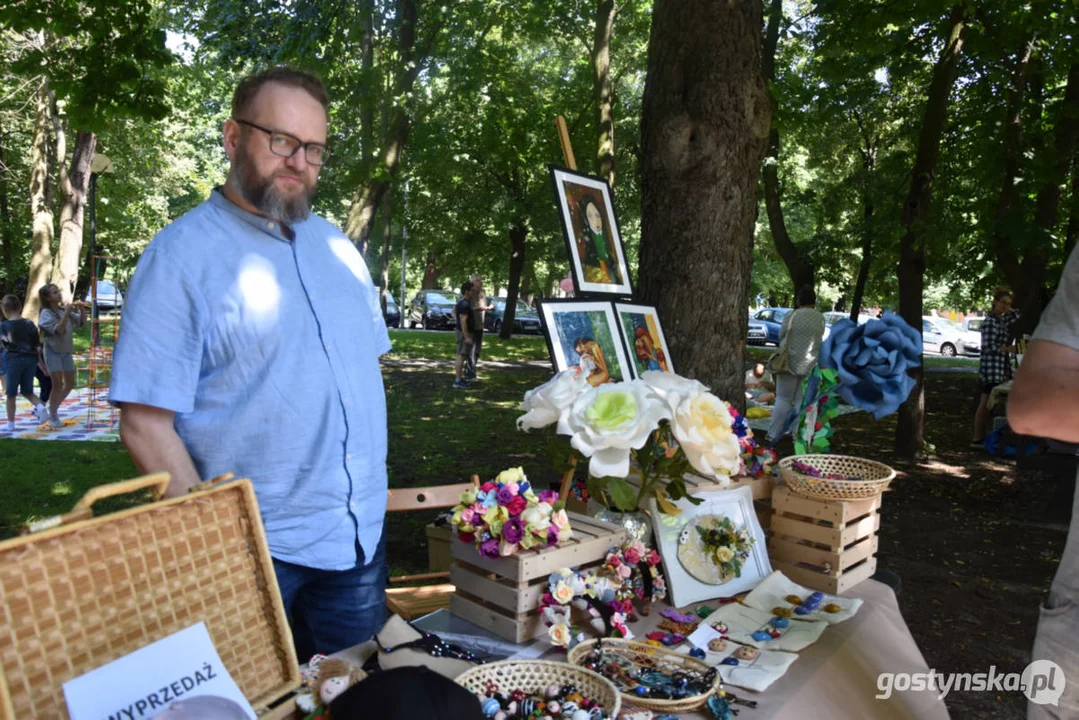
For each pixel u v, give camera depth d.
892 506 5.96
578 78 15.63
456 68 12.88
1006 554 4.93
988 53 6.94
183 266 1.57
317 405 1.69
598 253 2.54
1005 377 7.91
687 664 1.55
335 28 9.63
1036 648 1.48
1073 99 7.87
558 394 1.72
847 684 1.66
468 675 1.34
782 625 1.80
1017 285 8.14
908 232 7.11
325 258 1.82
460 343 11.88
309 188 1.68
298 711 1.18
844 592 2.10
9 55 12.76
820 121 9.51
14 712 0.87
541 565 1.68
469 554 1.75
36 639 0.90
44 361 8.65
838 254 16.16
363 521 1.79
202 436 1.63
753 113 3.27
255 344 1.62
